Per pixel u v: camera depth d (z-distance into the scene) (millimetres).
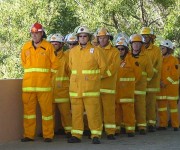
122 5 18109
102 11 18094
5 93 10172
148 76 11766
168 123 13523
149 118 12312
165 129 12742
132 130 11312
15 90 10406
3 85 10133
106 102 10648
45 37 10328
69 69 10812
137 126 11852
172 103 12633
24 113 10320
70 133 10852
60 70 10797
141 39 11469
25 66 10242
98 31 10617
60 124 11453
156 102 12781
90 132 11039
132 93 11336
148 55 11625
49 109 10289
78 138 10172
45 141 10250
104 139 10711
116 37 11805
